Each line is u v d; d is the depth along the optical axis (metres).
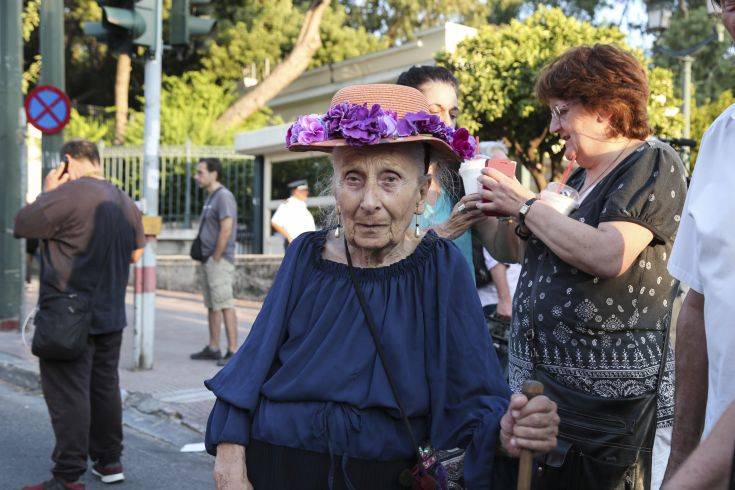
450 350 2.05
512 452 1.86
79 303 4.29
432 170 2.29
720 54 25.11
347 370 2.00
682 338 2.15
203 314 11.45
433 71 3.35
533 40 11.05
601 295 2.39
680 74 25.38
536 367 2.52
